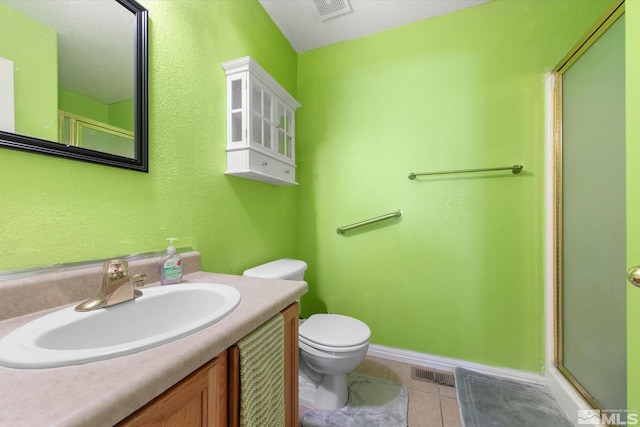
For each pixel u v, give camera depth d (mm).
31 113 611
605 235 1025
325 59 1872
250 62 1155
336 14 1597
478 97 1508
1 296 537
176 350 432
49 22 650
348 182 1791
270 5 1534
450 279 1560
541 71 1400
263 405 621
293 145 1602
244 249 1361
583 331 1158
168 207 953
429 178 1600
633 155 643
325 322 1355
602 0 1311
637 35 637
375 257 1721
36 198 623
